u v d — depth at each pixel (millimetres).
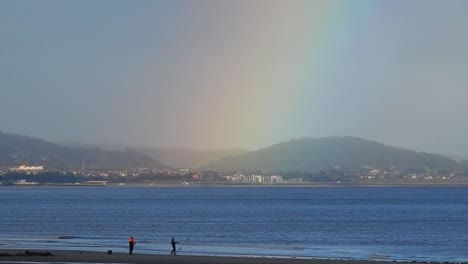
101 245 100500
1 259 72438
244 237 120875
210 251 93500
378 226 150125
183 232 132125
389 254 93125
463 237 121875
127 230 137000
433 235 126188
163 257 77000
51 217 183500
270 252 93000
